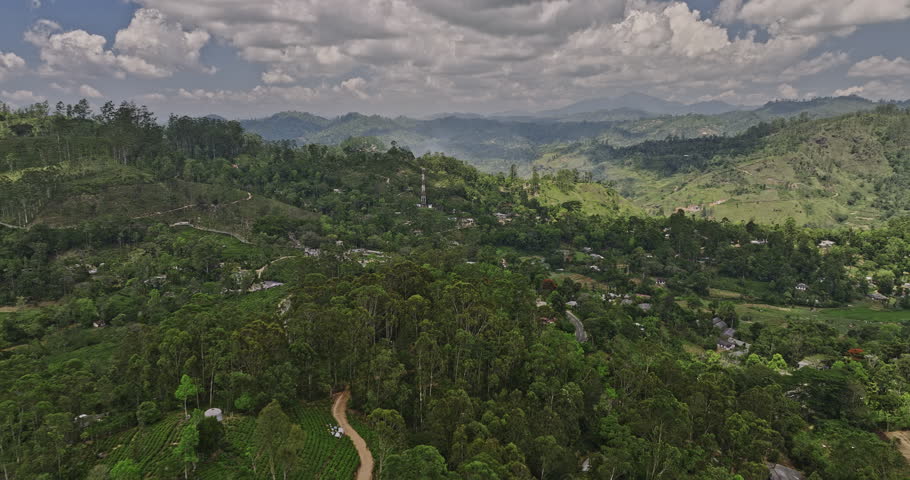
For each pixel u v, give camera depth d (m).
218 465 72.69
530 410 86.12
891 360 146.38
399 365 89.56
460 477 62.38
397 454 66.12
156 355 94.50
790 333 162.50
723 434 91.44
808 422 109.44
